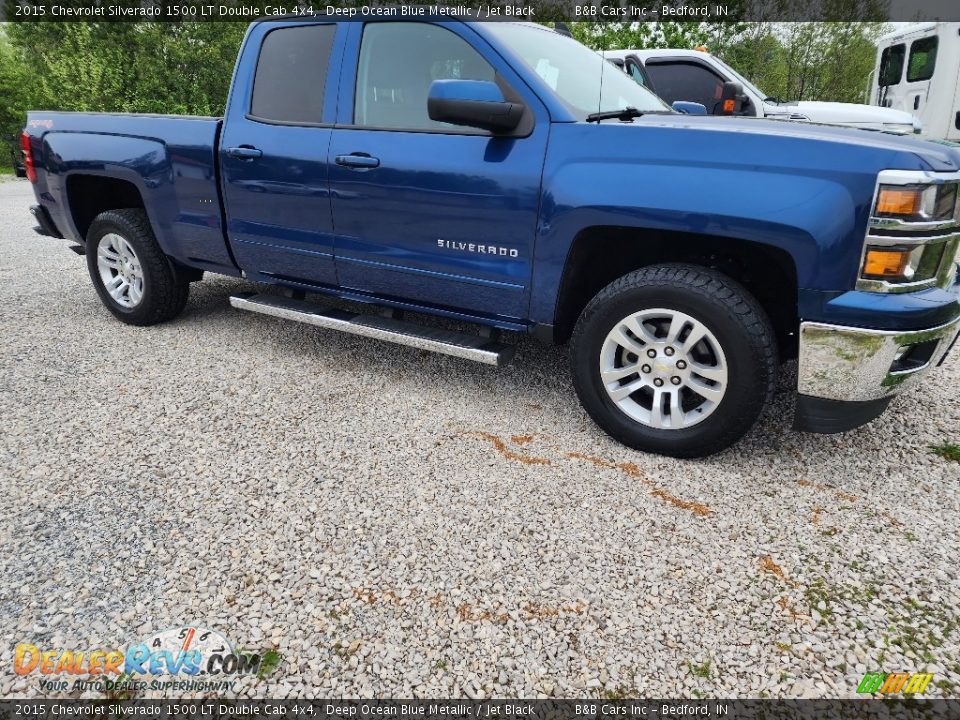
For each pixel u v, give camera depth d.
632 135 2.57
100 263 4.39
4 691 1.69
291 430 3.04
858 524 2.39
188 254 3.99
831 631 1.91
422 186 3.00
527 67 2.86
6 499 2.46
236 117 3.60
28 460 2.73
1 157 23.73
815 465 2.78
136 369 3.71
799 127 2.55
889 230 2.21
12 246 7.21
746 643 1.86
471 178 2.87
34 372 3.64
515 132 2.79
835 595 2.04
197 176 3.73
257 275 3.86
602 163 2.59
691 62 7.22
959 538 2.31
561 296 2.87
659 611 1.97
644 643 1.86
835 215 2.25
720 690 1.72
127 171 3.96
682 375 2.68
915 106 10.65
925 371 2.48
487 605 1.98
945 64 9.91
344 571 2.12
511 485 2.61
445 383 3.58
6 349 3.98
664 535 2.31
